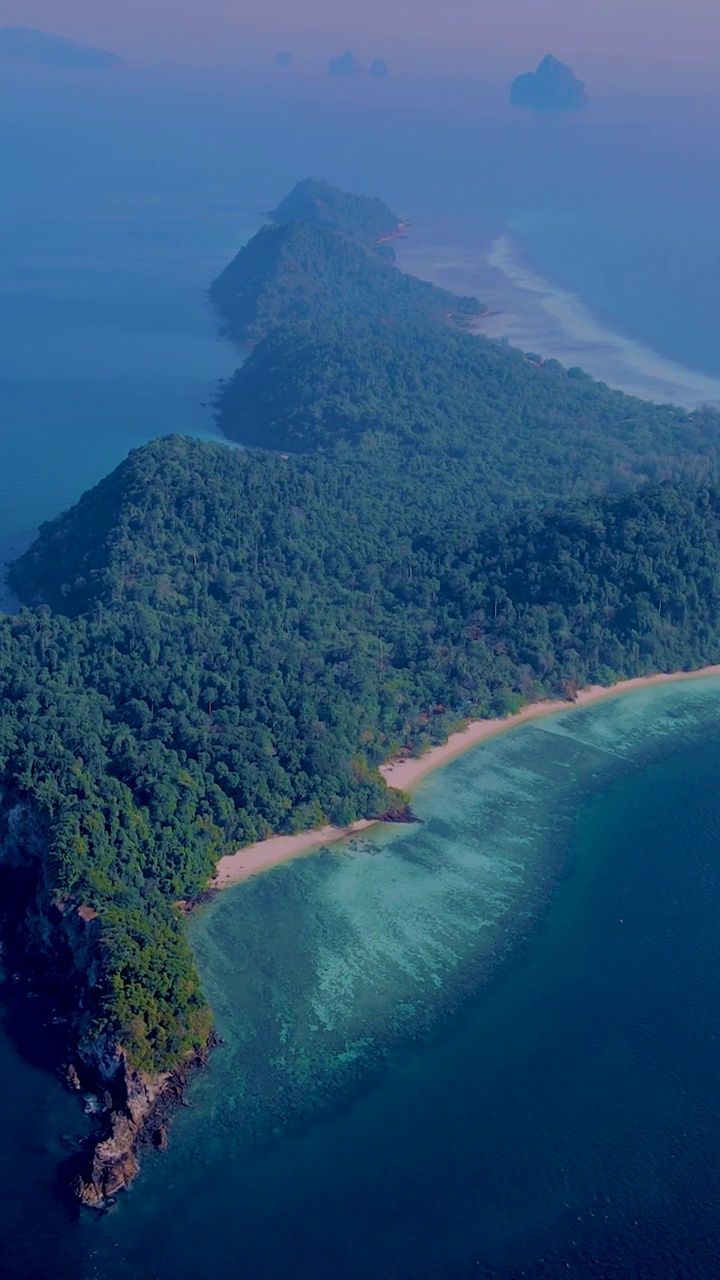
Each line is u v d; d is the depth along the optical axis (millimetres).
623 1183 132750
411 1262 124000
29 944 160875
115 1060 140375
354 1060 148625
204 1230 127125
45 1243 125500
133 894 162125
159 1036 142875
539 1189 132000
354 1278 122375
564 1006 157750
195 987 151625
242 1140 137500
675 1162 135125
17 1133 136375
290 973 161875
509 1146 137125
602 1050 150500
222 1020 153375
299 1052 149250
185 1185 132125
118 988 144375
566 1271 123188
